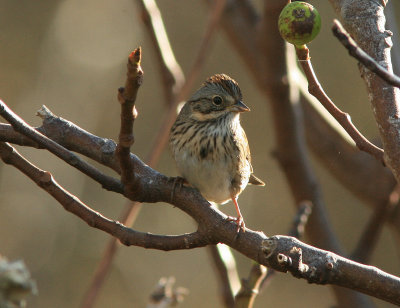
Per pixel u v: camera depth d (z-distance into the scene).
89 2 27.28
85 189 23.50
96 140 6.33
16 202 22.52
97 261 22.89
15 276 5.33
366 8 5.15
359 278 5.05
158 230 24.14
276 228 24.73
